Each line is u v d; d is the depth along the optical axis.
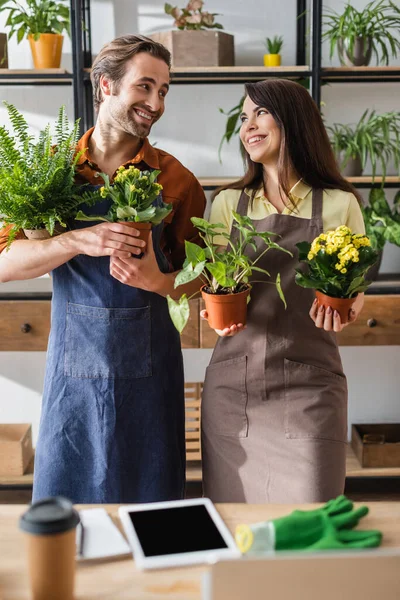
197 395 3.27
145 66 1.82
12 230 1.71
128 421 1.86
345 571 0.84
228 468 1.94
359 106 3.33
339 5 3.23
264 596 0.84
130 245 1.74
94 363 1.85
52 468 1.87
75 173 1.81
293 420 1.88
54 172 1.65
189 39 2.87
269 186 2.01
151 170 1.96
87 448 1.87
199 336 2.94
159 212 1.70
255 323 1.91
